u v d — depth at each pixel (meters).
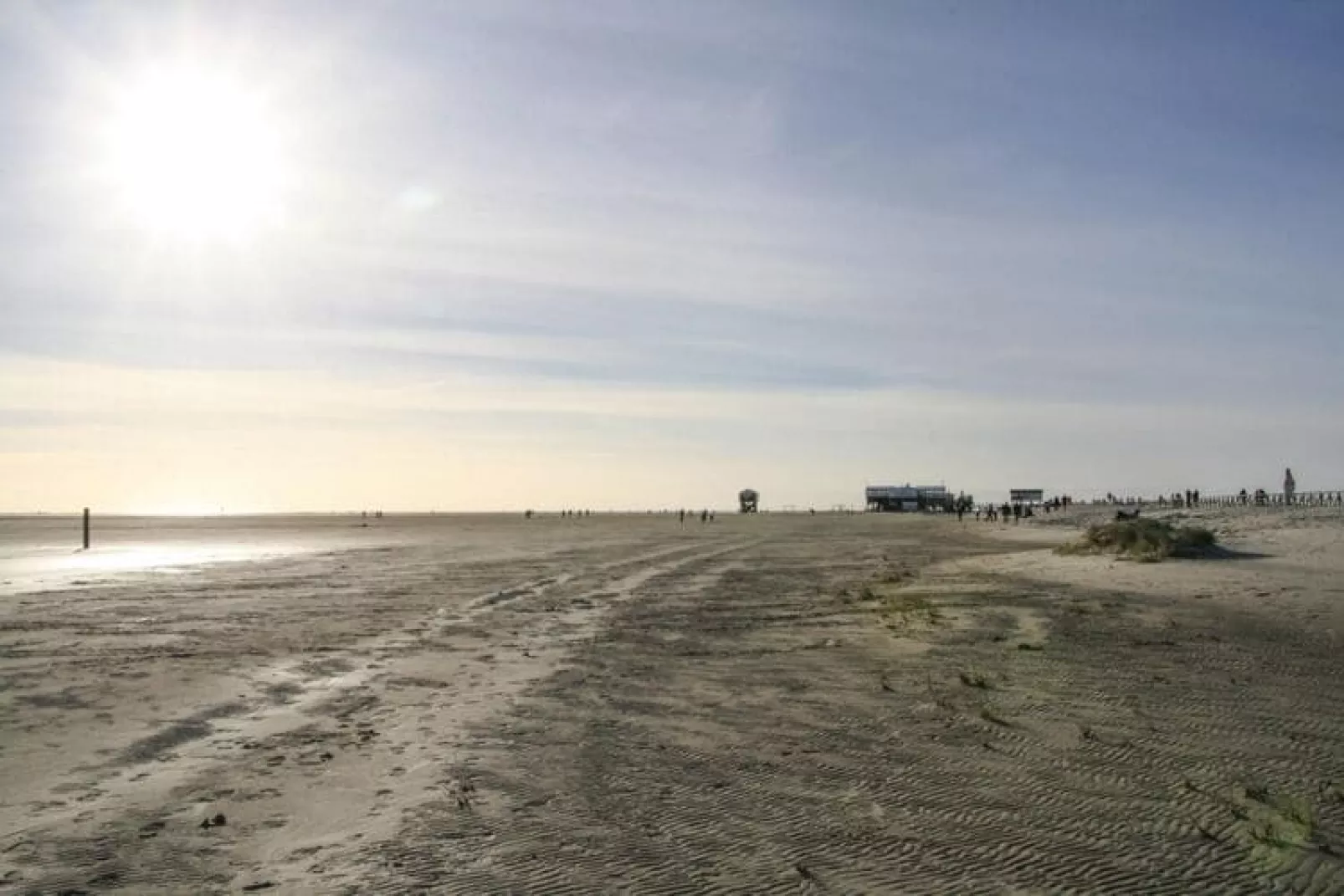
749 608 22.55
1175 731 9.91
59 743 10.28
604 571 35.16
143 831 7.45
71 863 6.77
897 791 8.18
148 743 10.26
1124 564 29.80
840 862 6.61
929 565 36.47
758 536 70.06
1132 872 6.37
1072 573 28.08
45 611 23.03
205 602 24.88
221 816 7.73
